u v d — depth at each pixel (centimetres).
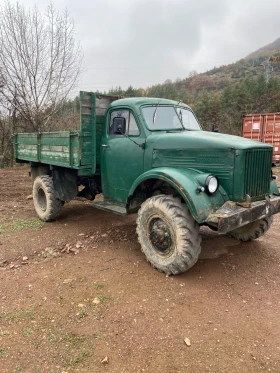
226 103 3897
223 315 297
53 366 234
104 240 490
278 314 300
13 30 1441
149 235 389
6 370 230
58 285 347
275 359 242
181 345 256
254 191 371
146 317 291
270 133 1398
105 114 502
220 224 317
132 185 417
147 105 455
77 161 492
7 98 1502
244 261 409
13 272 381
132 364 236
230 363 237
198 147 375
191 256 347
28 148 659
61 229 545
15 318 289
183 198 350
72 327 277
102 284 349
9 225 564
